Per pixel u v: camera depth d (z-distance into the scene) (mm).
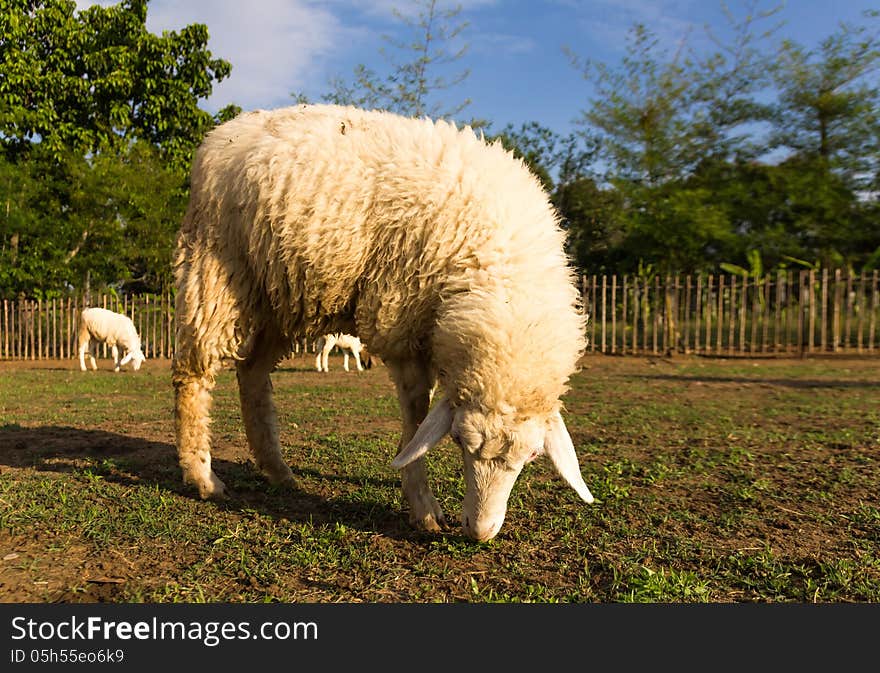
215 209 3631
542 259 3127
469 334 2873
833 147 17469
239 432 6137
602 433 6113
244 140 3627
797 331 15336
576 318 3119
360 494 4039
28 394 9133
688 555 3135
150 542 3232
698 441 5715
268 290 3555
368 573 2896
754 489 4188
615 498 4035
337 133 3424
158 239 19922
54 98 20391
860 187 17016
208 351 3717
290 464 4828
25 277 18094
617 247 20172
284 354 4223
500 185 3250
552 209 3463
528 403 2836
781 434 5938
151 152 20688
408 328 3246
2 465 4727
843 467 4730
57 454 5125
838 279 14000
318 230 3254
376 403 8125
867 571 2938
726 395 8656
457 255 3096
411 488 3418
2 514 3561
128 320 13469
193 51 22016
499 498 2924
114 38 21609
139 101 21953
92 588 2758
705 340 15516
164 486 4156
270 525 3479
